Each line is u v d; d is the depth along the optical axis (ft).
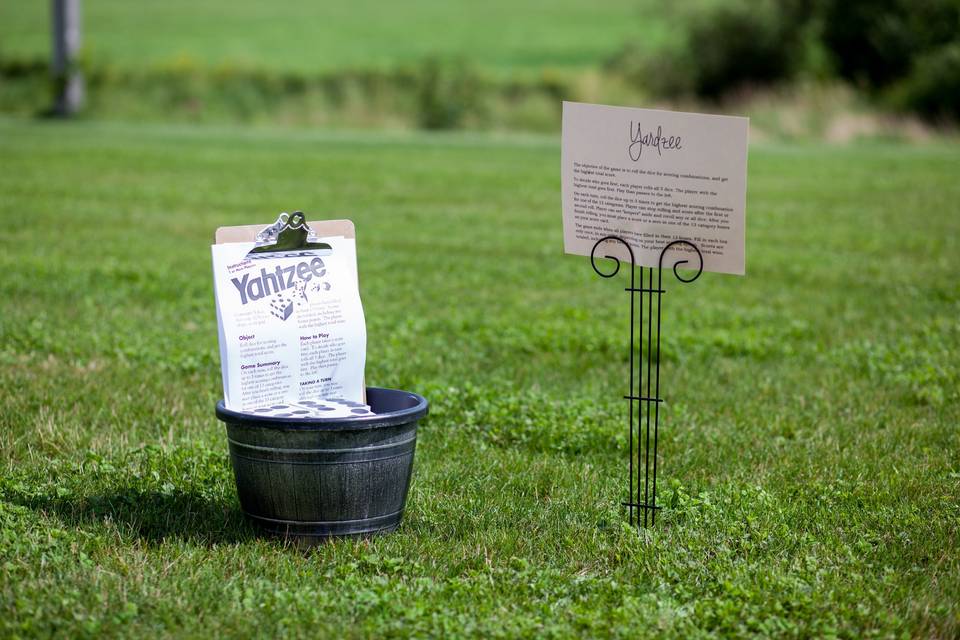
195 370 26.84
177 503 18.17
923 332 33.22
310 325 17.26
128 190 61.00
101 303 33.86
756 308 36.37
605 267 44.32
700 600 15.25
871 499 19.44
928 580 16.02
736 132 16.25
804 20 134.10
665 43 145.38
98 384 24.98
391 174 73.61
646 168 16.83
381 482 16.66
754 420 24.23
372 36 181.47
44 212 52.19
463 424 23.11
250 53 161.38
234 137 96.78
